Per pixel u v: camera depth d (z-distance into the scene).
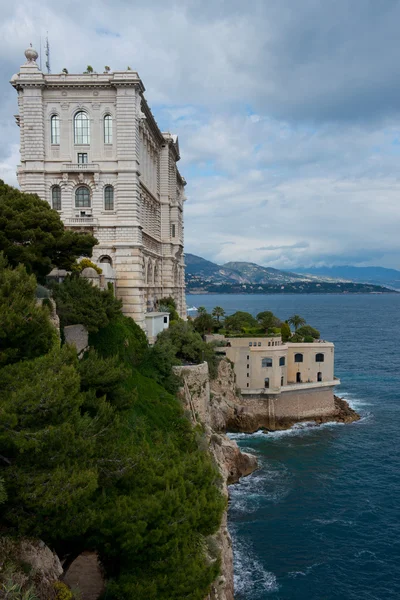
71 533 25.75
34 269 53.94
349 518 61.69
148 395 60.56
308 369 106.06
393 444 87.44
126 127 73.00
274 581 50.28
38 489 24.17
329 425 99.69
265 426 98.88
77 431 28.69
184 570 29.39
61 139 74.00
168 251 106.44
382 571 51.78
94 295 57.66
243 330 112.69
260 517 62.00
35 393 25.73
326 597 48.03
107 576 30.98
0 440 24.36
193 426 64.44
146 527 28.83
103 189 74.25
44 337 32.62
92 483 25.59
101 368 39.44
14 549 25.39
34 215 53.22
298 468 77.00
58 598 26.16
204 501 32.78
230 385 98.62
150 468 32.34
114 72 72.00
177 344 83.50
